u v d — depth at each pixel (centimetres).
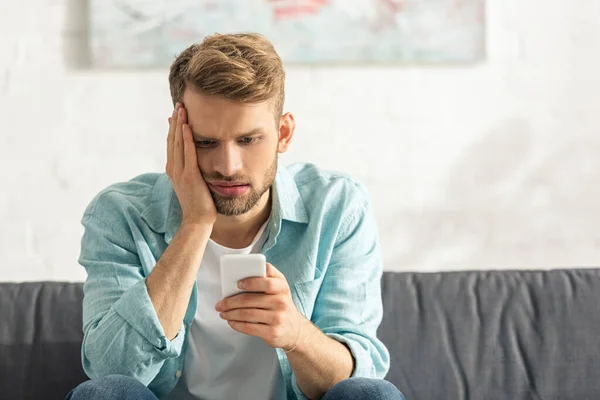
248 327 184
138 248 212
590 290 242
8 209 344
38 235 345
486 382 231
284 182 220
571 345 235
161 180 220
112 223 214
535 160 356
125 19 338
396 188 352
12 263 345
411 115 351
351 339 206
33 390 229
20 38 343
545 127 356
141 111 346
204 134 195
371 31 344
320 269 219
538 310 239
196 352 213
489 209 355
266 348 213
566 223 358
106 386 172
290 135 216
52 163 345
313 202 223
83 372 230
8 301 237
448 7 345
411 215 353
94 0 338
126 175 346
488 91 354
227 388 213
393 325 236
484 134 354
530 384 231
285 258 218
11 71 343
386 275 246
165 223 215
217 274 215
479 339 235
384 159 351
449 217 354
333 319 212
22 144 344
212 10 340
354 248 221
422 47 346
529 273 246
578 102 356
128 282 207
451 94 352
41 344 232
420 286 243
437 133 352
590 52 356
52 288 241
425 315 238
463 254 355
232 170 194
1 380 229
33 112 344
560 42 355
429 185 353
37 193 345
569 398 230
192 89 193
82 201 346
